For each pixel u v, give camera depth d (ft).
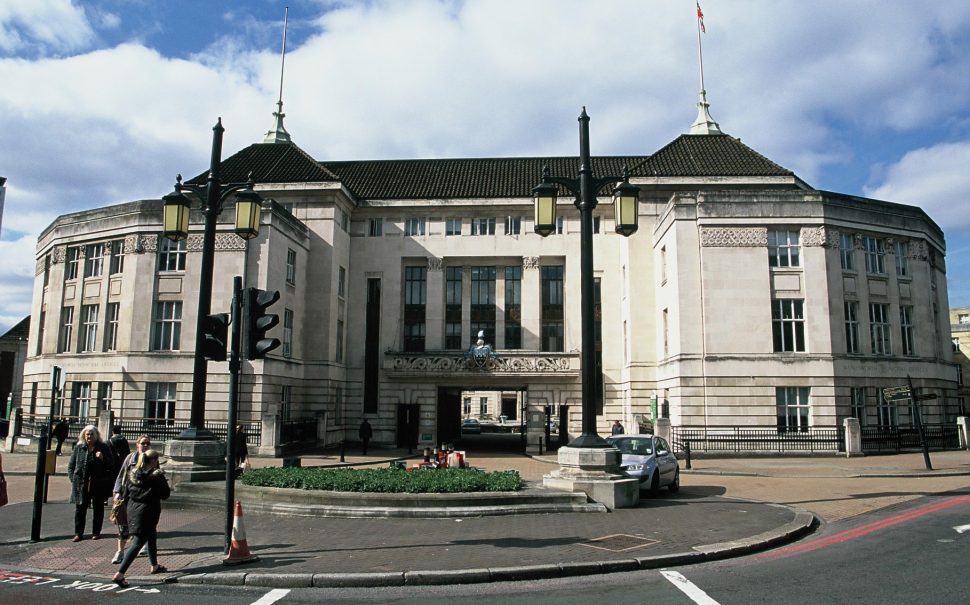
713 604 25.39
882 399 106.63
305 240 122.11
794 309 104.78
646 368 119.75
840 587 27.45
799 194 106.01
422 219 135.03
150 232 110.83
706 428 101.40
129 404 106.42
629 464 57.06
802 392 102.68
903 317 112.68
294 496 45.70
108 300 113.19
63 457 93.66
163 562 32.40
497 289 133.49
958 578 28.43
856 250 108.88
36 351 126.93
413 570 30.07
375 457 103.65
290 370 114.32
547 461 99.30
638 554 33.30
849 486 65.00
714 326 103.55
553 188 47.42
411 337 133.49
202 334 53.93
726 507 49.65
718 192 106.73
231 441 32.83
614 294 128.77
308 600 26.99
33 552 35.09
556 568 30.60
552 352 126.31
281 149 139.64
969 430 109.09
